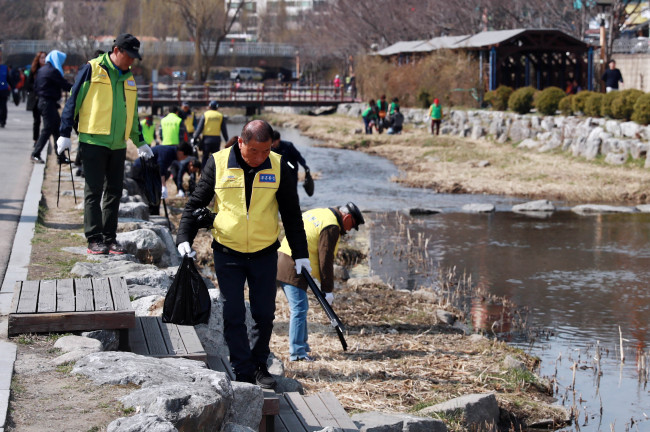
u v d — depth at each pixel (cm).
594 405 752
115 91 826
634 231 1641
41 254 847
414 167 2706
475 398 689
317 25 7131
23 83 3628
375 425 600
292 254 589
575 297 1142
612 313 1062
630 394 780
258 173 559
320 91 5931
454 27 5203
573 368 834
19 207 1102
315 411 575
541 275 1270
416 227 1692
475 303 1108
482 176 2409
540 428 699
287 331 884
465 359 840
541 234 1612
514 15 4819
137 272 779
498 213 1875
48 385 462
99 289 627
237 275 575
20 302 582
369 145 3438
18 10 8400
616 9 3906
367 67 4981
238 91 5081
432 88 4078
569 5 4525
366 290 1129
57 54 1516
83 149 830
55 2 9244
